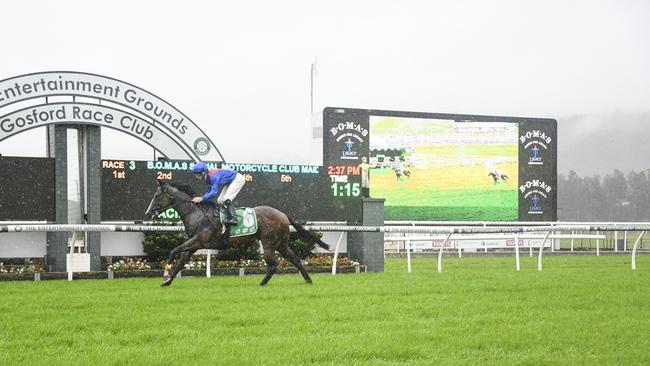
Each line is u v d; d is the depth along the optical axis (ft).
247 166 38.81
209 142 43.09
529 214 75.82
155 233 37.55
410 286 27.66
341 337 17.04
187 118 42.50
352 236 40.68
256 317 19.86
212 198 28.94
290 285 28.71
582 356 15.38
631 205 202.28
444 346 16.21
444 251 72.33
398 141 71.77
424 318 20.08
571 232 78.95
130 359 14.66
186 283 29.99
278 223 29.30
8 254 35.35
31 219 34.94
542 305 22.58
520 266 44.45
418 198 72.38
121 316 20.07
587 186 205.05
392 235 72.08
